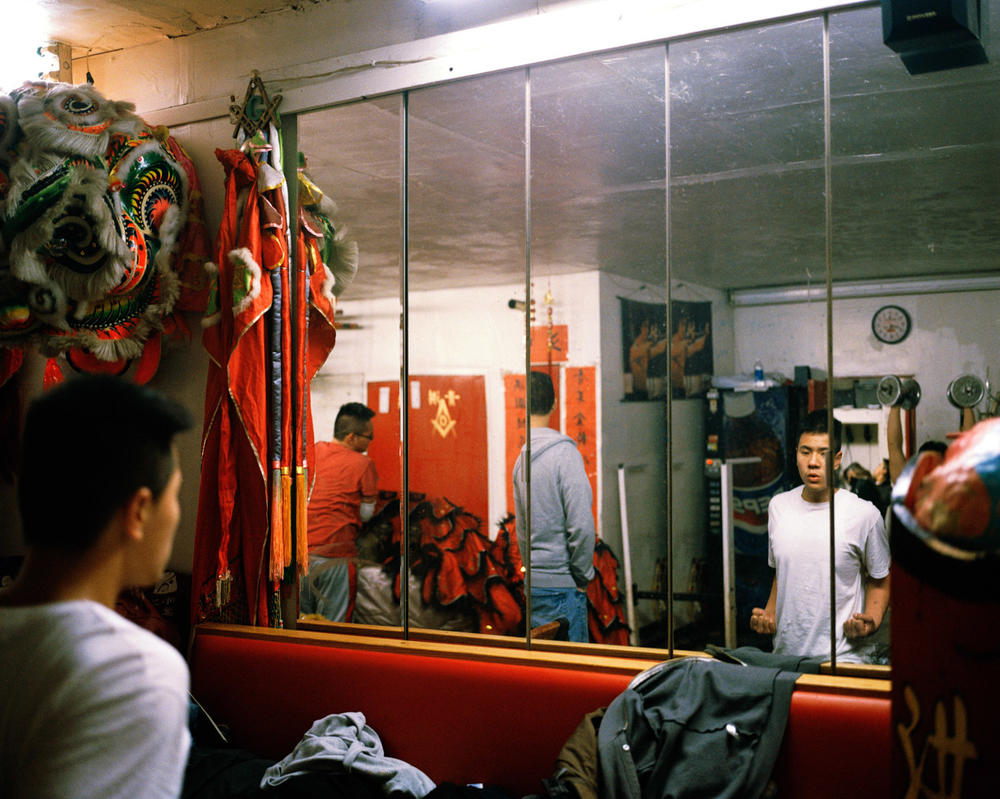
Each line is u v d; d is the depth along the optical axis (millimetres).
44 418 1089
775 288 4367
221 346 3045
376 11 3059
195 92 3402
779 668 2418
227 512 3025
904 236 3779
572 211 4332
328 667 2789
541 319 5090
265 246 3027
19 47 3486
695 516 4590
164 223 3115
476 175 3955
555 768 2252
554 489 4461
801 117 3293
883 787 2047
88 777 953
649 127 3420
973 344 3736
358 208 4336
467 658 2646
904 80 2938
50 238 2818
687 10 2578
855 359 4059
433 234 4625
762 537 4379
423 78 2969
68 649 1010
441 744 2600
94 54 3623
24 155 2848
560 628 4344
